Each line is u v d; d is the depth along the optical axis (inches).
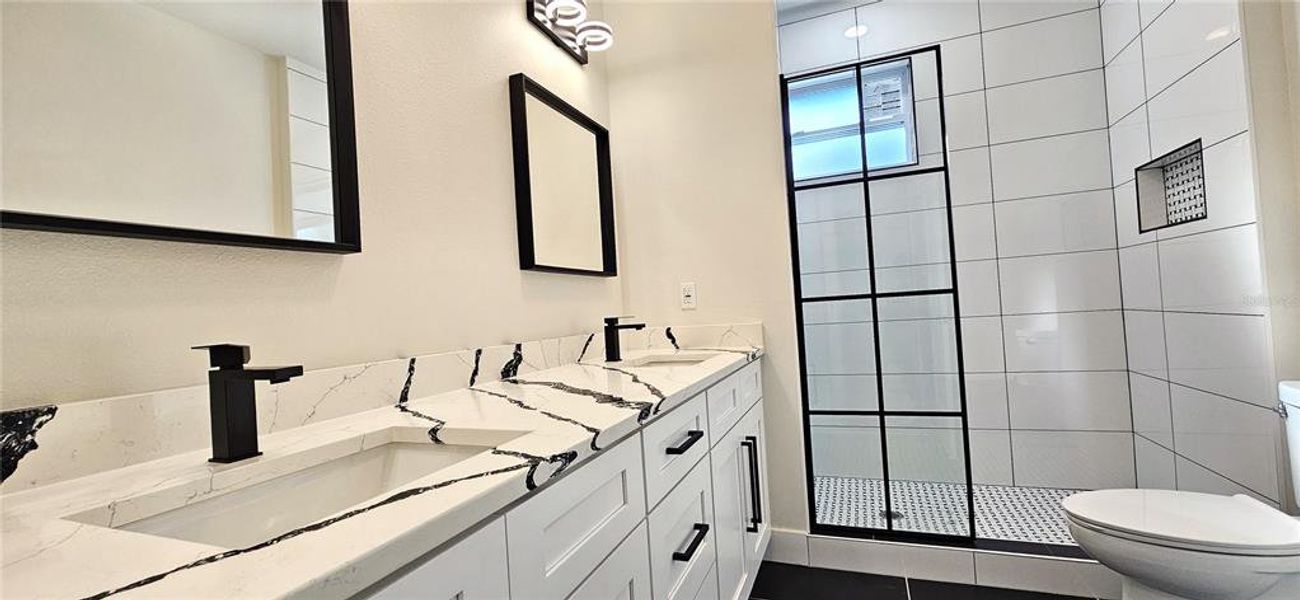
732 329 85.0
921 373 81.7
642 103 90.6
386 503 21.2
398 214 48.7
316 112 41.2
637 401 40.4
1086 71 96.2
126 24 30.8
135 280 30.9
